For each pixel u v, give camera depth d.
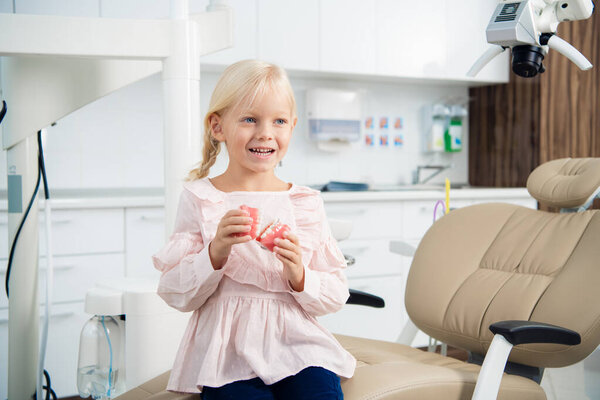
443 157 4.01
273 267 1.09
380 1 3.40
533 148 3.59
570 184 1.60
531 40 1.40
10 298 1.55
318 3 3.24
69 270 2.51
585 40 3.63
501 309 1.52
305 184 3.60
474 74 1.54
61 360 2.51
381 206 3.15
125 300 1.33
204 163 1.20
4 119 1.51
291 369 1.03
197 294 1.06
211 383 1.01
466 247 1.71
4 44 1.34
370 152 3.78
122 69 1.56
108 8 2.76
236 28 3.05
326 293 1.10
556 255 1.52
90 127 3.05
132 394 1.22
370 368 1.27
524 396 1.30
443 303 1.65
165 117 1.48
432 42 3.54
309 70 3.25
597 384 1.95
